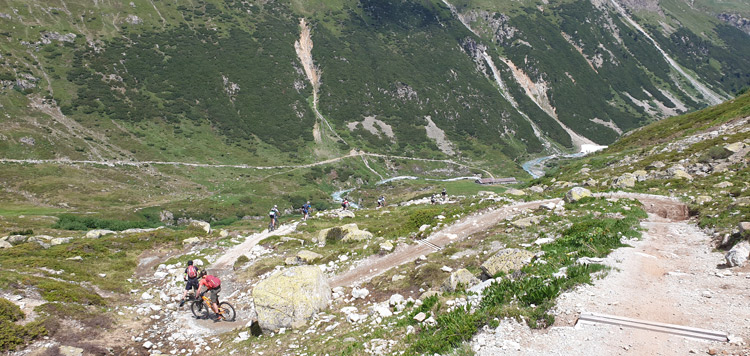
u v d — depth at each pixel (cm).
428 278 1931
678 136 6531
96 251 3183
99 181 13738
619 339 964
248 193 15062
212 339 1764
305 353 1390
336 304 1884
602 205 2833
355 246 2903
